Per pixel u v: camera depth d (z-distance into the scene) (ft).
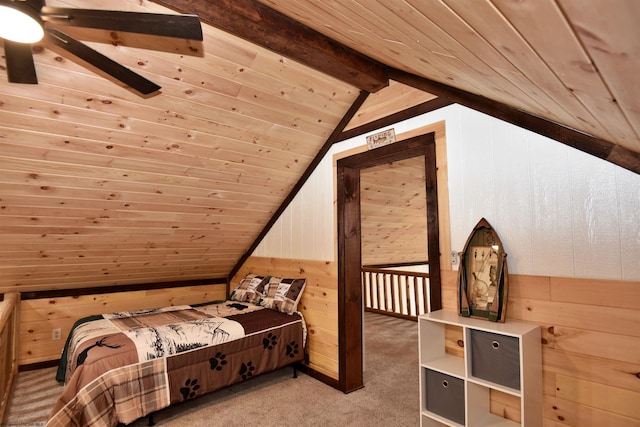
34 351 11.94
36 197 8.54
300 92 9.41
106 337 8.73
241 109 8.96
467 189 7.61
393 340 15.35
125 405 7.77
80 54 4.99
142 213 10.49
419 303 19.24
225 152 9.89
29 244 9.86
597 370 5.72
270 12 6.87
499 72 3.85
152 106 7.86
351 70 8.25
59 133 7.49
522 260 6.68
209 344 9.34
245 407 9.20
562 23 1.86
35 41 4.39
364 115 10.23
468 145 7.64
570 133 6.05
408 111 8.98
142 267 13.33
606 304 5.69
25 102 6.76
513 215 6.86
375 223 17.57
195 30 4.55
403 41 4.45
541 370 6.27
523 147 6.79
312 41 7.44
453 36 3.18
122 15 4.27
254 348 10.19
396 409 9.02
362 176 14.07
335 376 10.54
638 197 5.48
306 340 11.66
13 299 10.28
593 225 5.89
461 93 7.55
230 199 11.70
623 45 1.83
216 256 14.74
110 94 7.27
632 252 5.49
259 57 8.05
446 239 7.93
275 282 12.76
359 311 10.78
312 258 11.79
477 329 6.34
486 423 6.59
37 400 9.50
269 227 13.94
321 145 11.53
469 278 7.25
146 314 11.39
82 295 13.00
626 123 3.74
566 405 6.00
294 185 12.55
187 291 15.62
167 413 8.88
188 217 11.55
